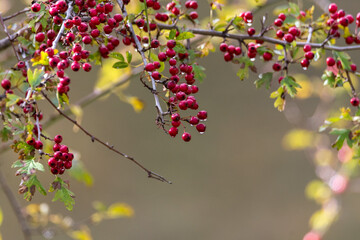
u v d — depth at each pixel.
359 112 3.30
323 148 7.25
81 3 2.74
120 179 12.27
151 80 2.69
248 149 12.79
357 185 6.52
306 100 10.98
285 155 12.64
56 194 2.46
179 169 12.57
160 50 3.11
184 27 3.27
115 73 5.54
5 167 9.34
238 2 5.07
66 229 5.20
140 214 11.78
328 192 6.60
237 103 13.14
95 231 11.20
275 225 11.65
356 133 3.29
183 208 12.02
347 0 11.62
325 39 3.51
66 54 2.61
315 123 7.42
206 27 3.58
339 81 3.41
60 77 2.56
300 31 3.58
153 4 3.25
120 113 12.74
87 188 11.91
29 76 2.49
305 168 12.33
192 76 2.91
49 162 2.43
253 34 3.45
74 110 5.22
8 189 5.04
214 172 12.58
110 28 2.86
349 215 10.28
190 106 2.59
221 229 11.79
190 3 3.50
